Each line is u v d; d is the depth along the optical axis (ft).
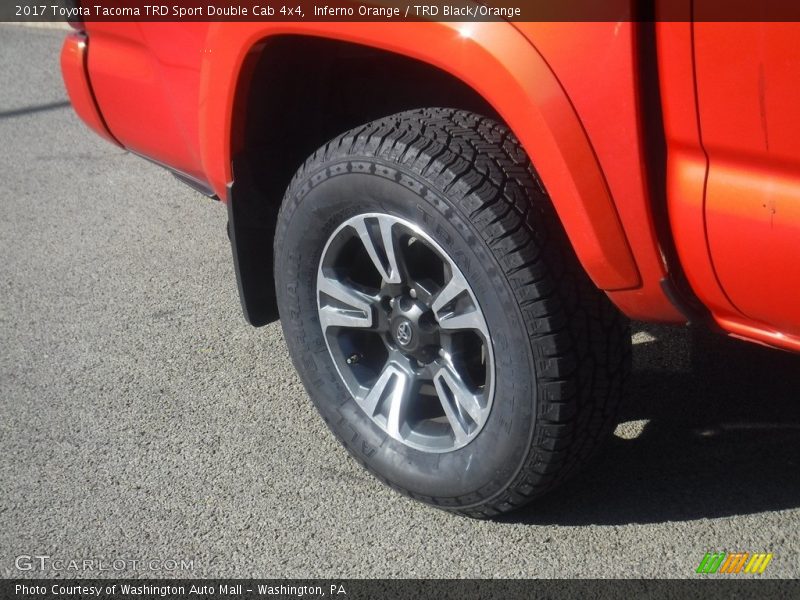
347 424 8.85
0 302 12.73
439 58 6.89
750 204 6.18
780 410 9.52
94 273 13.34
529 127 6.63
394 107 9.47
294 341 9.05
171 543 8.50
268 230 9.29
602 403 7.64
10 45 23.90
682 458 8.99
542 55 6.46
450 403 8.13
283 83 8.66
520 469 7.72
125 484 9.25
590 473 8.89
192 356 11.28
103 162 17.20
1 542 8.64
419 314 8.01
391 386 8.52
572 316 7.23
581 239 6.79
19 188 16.25
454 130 7.57
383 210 7.77
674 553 7.98
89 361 11.31
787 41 5.62
